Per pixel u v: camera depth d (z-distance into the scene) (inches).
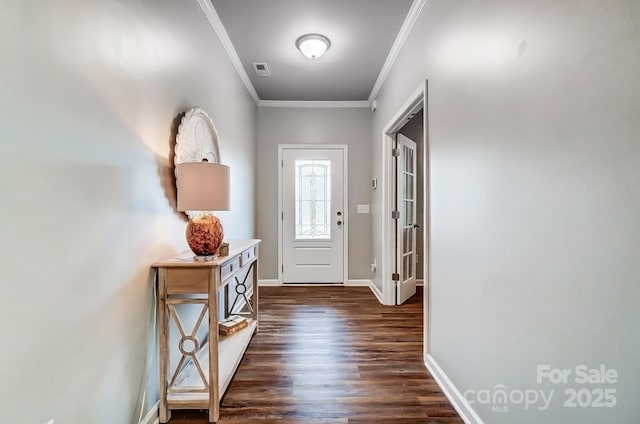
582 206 35.8
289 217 174.7
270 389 73.7
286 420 63.1
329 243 175.3
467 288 62.3
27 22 34.9
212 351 62.2
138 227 56.7
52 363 38.4
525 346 45.3
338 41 110.1
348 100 170.9
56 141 38.8
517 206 46.9
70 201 41.0
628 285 31.1
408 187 150.6
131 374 54.5
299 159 174.1
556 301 39.6
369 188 173.9
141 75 57.7
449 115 70.3
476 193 58.7
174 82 71.4
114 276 49.9
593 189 34.5
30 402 35.6
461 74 64.6
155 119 63.0
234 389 73.7
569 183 37.5
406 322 117.0
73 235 41.5
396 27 101.7
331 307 135.0
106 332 47.9
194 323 81.4
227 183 67.9
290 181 174.4
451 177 69.4
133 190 55.2
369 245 174.2
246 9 92.3
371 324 115.0
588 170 35.0
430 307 82.0
